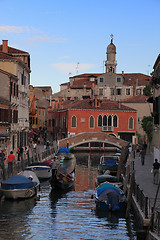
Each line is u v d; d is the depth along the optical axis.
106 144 56.59
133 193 18.25
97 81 76.25
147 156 39.00
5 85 33.06
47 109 77.06
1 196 19.92
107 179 23.95
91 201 20.77
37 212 17.95
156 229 12.33
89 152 52.88
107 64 84.12
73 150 54.78
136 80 72.56
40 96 81.19
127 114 58.62
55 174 23.72
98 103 57.88
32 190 20.66
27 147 43.53
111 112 57.91
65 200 20.89
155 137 31.50
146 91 41.25
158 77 28.38
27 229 15.27
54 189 23.95
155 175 20.09
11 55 41.22
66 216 17.36
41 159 35.59
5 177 21.16
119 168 27.27
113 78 74.88
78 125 57.03
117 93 74.25
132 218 16.80
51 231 15.06
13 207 18.72
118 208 17.86
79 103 59.34
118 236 14.51
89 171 34.06
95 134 52.53
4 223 16.02
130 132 58.69
